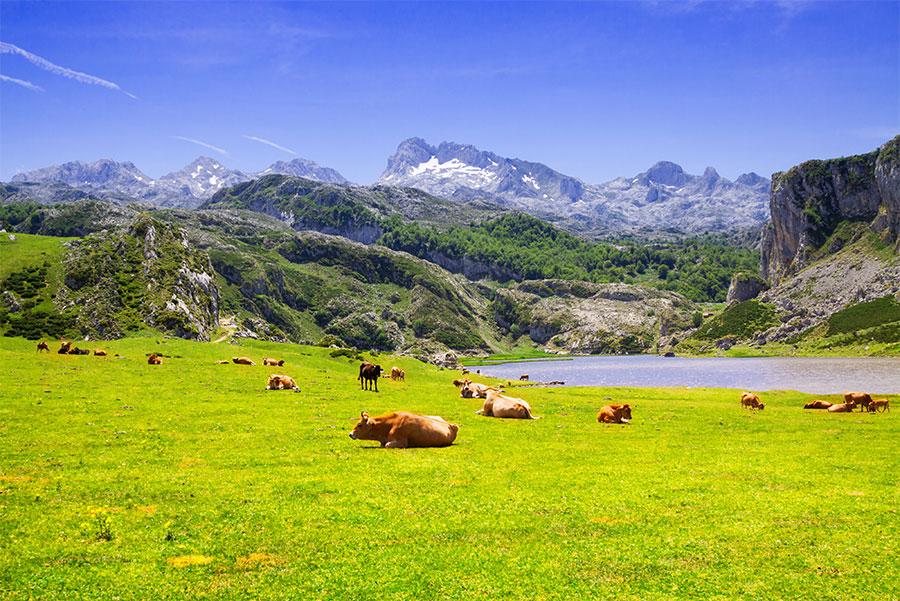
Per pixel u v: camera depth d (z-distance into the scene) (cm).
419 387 6100
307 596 1243
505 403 3944
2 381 4628
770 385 13675
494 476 2202
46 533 1545
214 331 18700
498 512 1766
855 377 15175
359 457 2502
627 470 2331
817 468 2408
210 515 1712
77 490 1930
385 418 2841
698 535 1588
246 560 1412
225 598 1233
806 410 5094
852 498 1941
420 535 1578
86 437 2797
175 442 2758
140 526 1619
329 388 5466
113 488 1962
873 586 1293
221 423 3297
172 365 6581
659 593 1264
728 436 3322
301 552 1461
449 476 2188
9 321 14862
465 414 4034
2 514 1677
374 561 1410
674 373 19400
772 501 1900
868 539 1559
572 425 3628
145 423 3222
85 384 4756
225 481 2078
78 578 1302
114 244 19200
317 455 2533
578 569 1377
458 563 1403
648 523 1688
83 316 15612
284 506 1797
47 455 2419
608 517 1731
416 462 2412
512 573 1355
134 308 16650
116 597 1228
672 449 2839
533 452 2688
